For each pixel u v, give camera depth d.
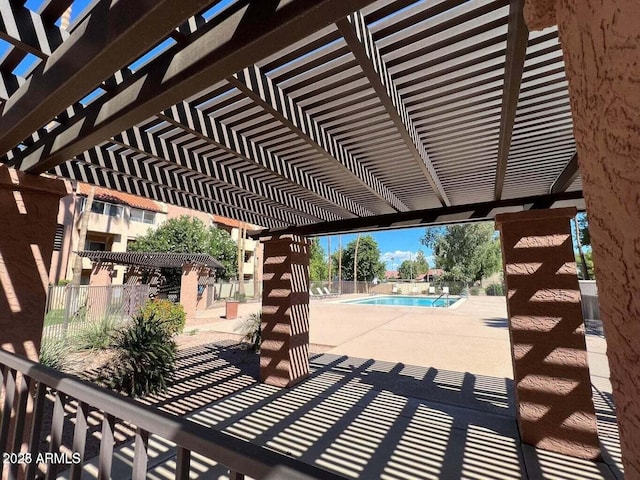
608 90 0.43
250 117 2.53
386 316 11.21
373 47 1.76
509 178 3.92
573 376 2.62
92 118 1.73
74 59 1.24
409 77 2.06
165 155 2.84
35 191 2.36
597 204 0.47
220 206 4.94
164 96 1.39
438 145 2.98
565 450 2.59
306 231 5.52
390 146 3.06
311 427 3.05
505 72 1.58
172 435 0.84
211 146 3.01
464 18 1.64
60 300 8.02
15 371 1.59
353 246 38.47
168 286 15.85
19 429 1.47
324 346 6.64
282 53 1.87
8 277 2.21
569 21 0.53
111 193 16.89
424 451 2.64
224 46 1.17
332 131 2.78
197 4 0.93
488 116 2.50
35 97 1.45
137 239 17.83
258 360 5.56
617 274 0.43
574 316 2.66
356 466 2.44
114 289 8.93
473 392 4.00
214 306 16.34
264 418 3.24
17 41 1.29
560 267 2.73
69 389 1.17
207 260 15.50
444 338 7.33
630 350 0.40
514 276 2.88
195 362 5.44
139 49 1.10
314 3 0.95
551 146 2.96
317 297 22.56
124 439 2.74
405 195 4.71
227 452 0.74
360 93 2.27
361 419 3.22
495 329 8.38
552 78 2.03
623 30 0.40
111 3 1.10
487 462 2.49
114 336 5.01
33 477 1.28
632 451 0.40
